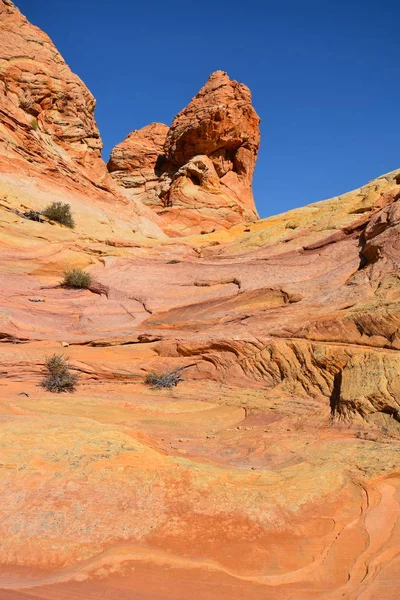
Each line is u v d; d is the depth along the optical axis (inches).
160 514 180.5
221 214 1695.4
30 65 1195.3
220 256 763.4
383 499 203.9
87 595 141.5
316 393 364.2
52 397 397.4
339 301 464.1
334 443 272.8
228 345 462.0
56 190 1099.9
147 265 758.5
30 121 1161.4
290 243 693.9
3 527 167.8
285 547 170.2
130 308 635.5
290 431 315.3
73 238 845.8
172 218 1637.6
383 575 152.2
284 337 444.8
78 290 700.7
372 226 553.9
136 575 151.0
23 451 210.8
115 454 214.5
